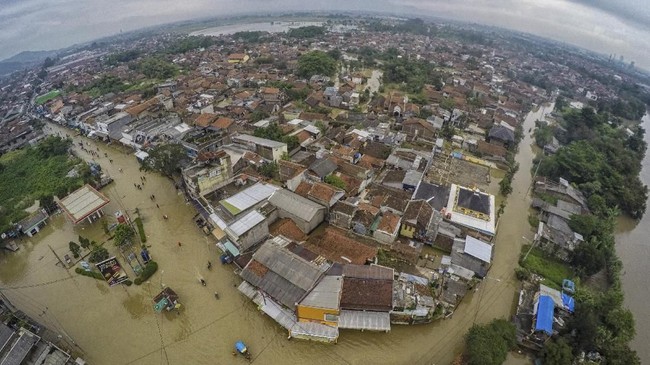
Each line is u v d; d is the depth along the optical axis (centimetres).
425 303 3959
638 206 6719
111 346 3769
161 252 5041
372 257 4559
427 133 8588
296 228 5066
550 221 5606
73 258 5022
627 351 3547
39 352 3394
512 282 4666
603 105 12631
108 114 9712
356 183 6191
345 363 3575
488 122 9706
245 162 6712
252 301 4206
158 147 6688
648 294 4950
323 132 8531
